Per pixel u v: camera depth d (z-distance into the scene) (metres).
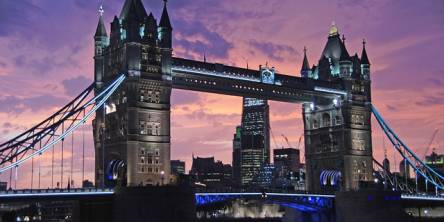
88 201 153.75
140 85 159.62
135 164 155.25
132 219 143.12
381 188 198.12
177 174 161.12
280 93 193.25
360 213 188.62
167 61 165.12
